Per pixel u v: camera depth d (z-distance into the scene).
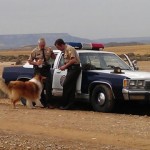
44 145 10.22
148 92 15.11
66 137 11.03
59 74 16.50
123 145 10.23
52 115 14.31
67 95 16.14
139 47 145.00
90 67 16.28
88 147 10.02
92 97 15.86
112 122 13.05
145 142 10.50
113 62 16.94
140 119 13.74
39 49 16.39
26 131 11.76
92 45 17.70
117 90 15.22
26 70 17.55
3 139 10.80
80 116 14.20
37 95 16.36
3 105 17.22
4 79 17.95
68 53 15.98
